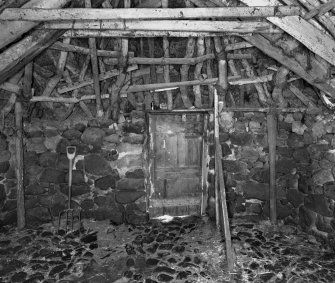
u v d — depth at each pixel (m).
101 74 3.54
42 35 2.53
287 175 4.21
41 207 4.02
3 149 3.71
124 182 4.15
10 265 3.07
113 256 3.31
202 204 4.37
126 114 4.05
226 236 3.26
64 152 4.03
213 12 2.29
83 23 2.46
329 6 2.21
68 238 3.66
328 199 3.46
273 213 4.15
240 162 4.29
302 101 3.85
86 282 2.85
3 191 3.75
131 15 2.26
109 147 4.09
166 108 4.07
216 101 3.92
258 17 2.43
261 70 3.76
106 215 4.16
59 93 3.71
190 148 4.33
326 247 3.46
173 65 3.79
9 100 3.60
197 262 3.20
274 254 3.35
